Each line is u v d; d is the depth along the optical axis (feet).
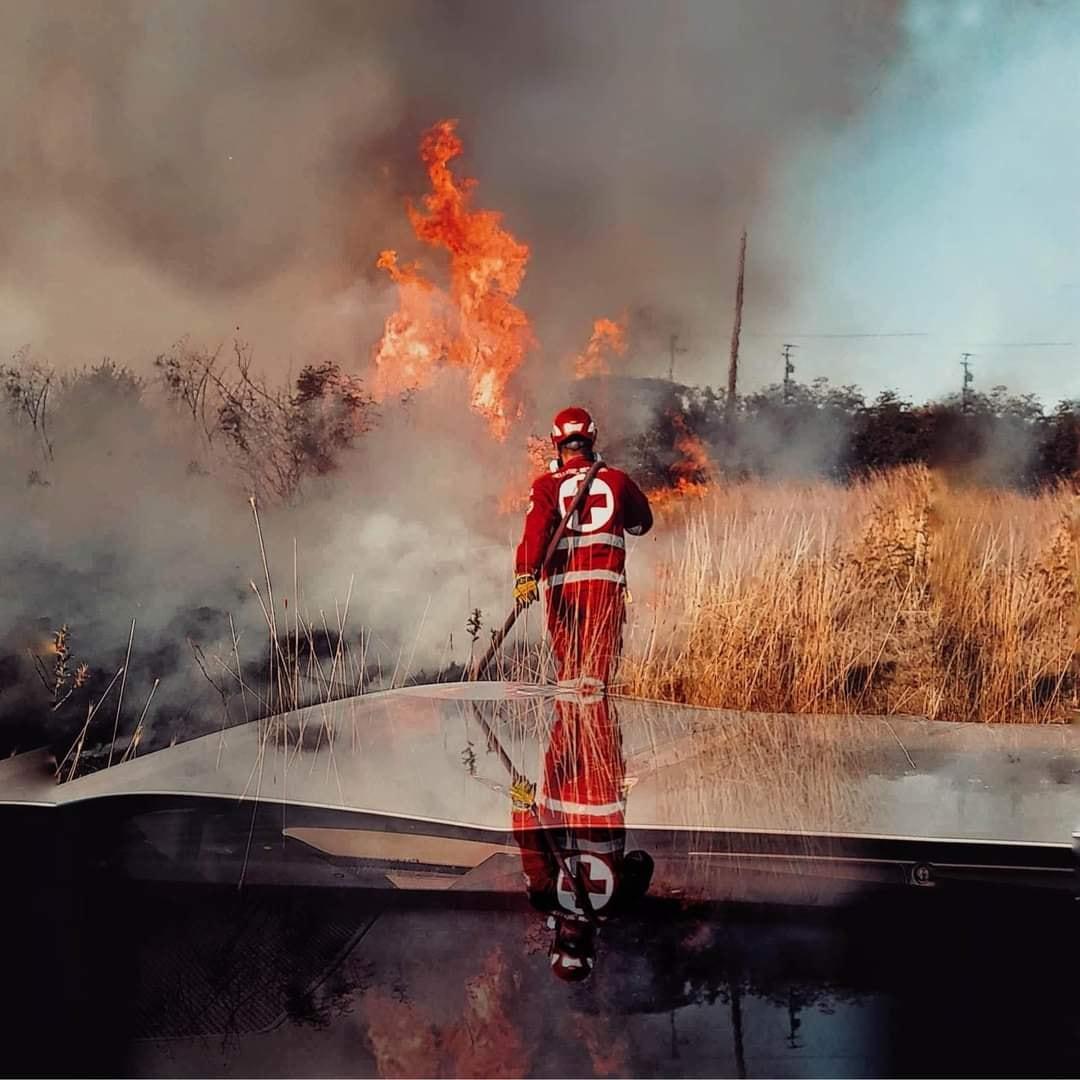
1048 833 9.90
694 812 10.50
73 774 11.86
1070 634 15.65
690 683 15.69
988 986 7.38
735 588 16.38
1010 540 17.25
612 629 15.61
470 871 9.14
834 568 16.72
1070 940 7.93
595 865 9.25
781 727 14.01
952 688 15.14
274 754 12.48
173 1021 6.90
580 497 15.47
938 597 16.20
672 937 8.04
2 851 9.48
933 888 8.80
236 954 7.64
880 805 10.72
